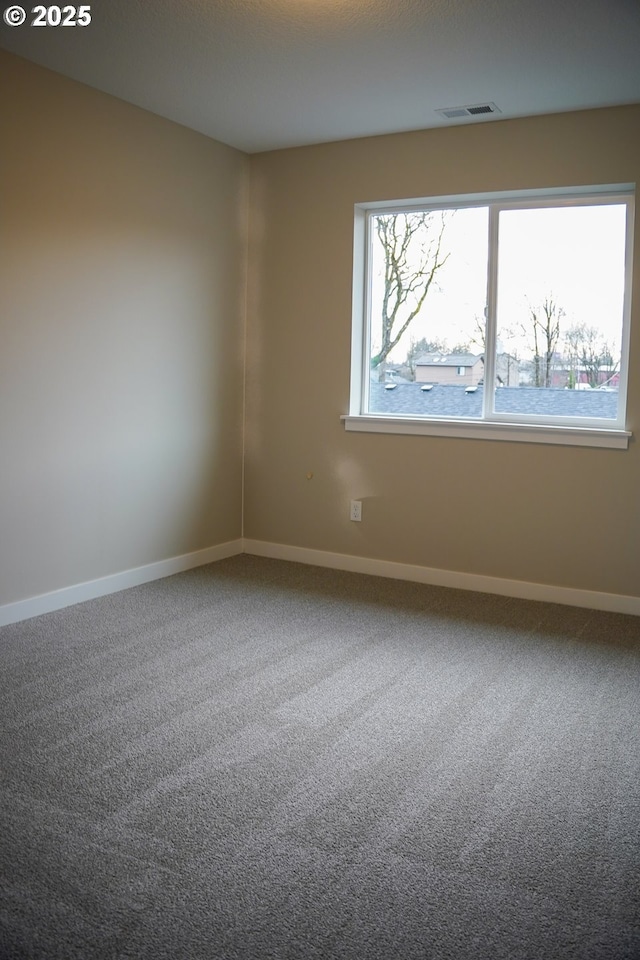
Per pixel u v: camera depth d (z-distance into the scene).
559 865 2.07
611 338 4.18
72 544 4.01
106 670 3.25
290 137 4.58
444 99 3.88
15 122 3.51
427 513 4.58
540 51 3.28
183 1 2.90
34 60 3.53
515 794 2.41
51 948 1.74
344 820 2.25
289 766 2.54
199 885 1.96
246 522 5.18
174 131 4.36
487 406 4.48
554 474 4.22
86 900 1.89
